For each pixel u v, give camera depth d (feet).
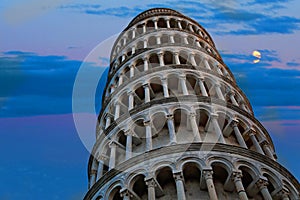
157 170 72.79
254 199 71.46
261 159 76.89
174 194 71.26
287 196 72.43
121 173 76.74
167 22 155.43
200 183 70.44
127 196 71.20
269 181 74.54
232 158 73.97
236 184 68.59
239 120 93.35
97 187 79.87
